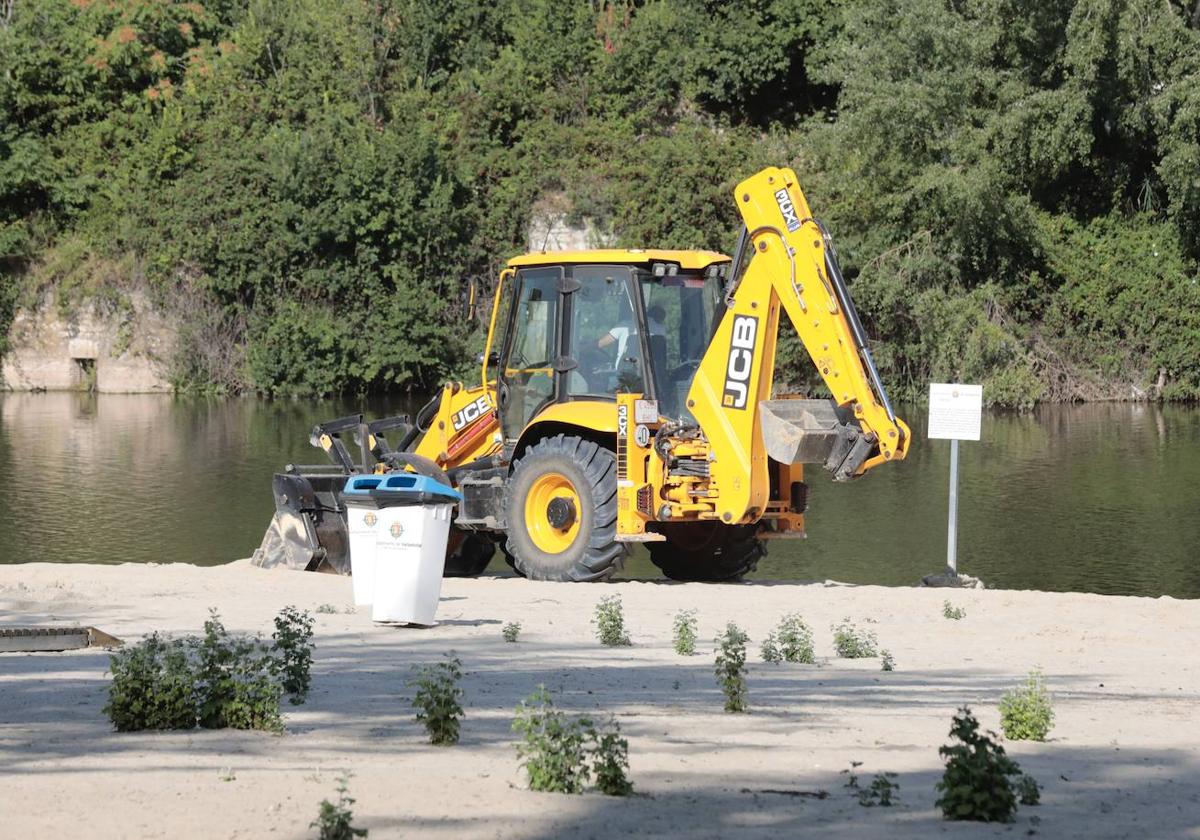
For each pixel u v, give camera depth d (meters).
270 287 121.75
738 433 38.09
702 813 13.48
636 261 40.03
